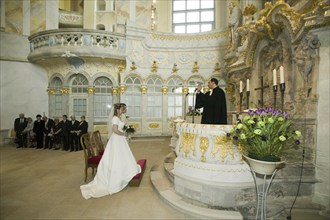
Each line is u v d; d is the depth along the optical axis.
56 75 11.83
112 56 10.97
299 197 3.94
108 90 11.98
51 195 4.40
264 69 6.13
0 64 11.26
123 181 4.68
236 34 8.78
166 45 12.17
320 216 3.56
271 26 5.20
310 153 4.10
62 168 6.43
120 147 4.79
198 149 3.92
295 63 4.62
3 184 5.05
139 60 11.71
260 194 2.81
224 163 3.72
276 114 2.63
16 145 10.80
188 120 6.12
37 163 7.04
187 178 3.89
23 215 3.55
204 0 14.31
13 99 11.49
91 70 11.59
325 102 3.98
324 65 3.99
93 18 14.20
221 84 11.68
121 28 12.55
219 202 3.60
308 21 3.91
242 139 2.61
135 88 11.87
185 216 3.54
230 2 11.87
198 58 12.13
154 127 12.05
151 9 13.50
